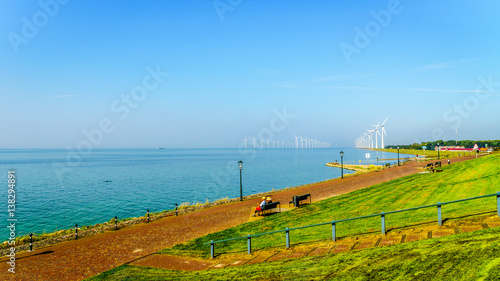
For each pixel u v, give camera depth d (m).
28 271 14.84
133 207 41.91
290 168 110.69
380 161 123.25
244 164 139.62
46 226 32.00
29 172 102.25
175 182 71.69
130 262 15.23
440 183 27.92
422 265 8.69
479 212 13.34
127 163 159.62
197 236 20.39
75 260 16.38
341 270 9.66
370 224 16.44
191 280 11.30
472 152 105.50
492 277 7.21
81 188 61.38
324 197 33.09
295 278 9.70
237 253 14.69
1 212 38.62
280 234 17.98
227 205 33.69
